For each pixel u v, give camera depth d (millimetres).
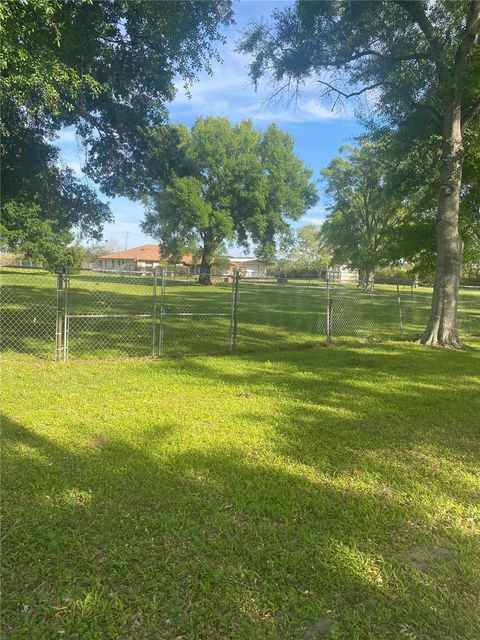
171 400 5570
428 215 16656
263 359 8453
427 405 5785
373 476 3684
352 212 44750
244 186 47781
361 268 35781
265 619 2145
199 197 45344
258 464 3811
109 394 5707
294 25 11188
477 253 17438
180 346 9586
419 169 14266
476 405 5840
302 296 29234
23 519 2844
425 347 10758
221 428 4656
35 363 7270
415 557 2656
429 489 3496
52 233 39812
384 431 4754
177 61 11805
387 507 3195
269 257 51219
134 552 2561
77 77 7527
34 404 5152
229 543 2688
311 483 3502
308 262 87812
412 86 12000
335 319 16734
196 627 2084
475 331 15188
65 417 4762
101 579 2357
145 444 4125
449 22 10703
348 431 4715
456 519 3078
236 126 47375
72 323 12195
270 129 47812
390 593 2346
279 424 4840
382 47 11656
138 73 12641
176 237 49938
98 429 4457
